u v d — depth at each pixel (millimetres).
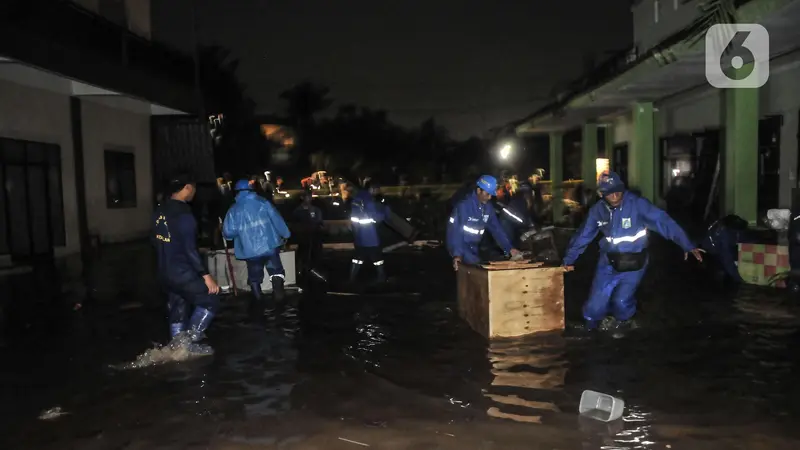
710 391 5195
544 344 6609
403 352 6477
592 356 6164
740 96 12547
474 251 8016
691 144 17766
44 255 14742
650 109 17516
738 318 7492
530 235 9516
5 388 5594
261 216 9031
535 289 6914
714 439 4324
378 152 47312
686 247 6652
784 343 6477
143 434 4590
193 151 21328
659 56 11609
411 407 4984
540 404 4988
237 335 7285
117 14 18266
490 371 5793
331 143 46781
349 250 15875
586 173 22953
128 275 12102
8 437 4574
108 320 8242
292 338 7125
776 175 13344
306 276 11539
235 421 4785
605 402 4742
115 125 18703
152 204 21141
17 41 10484
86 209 16781
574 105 18328
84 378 5844
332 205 24516
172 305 6859
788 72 12766
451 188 37031
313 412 4930
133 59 18344
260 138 43094
